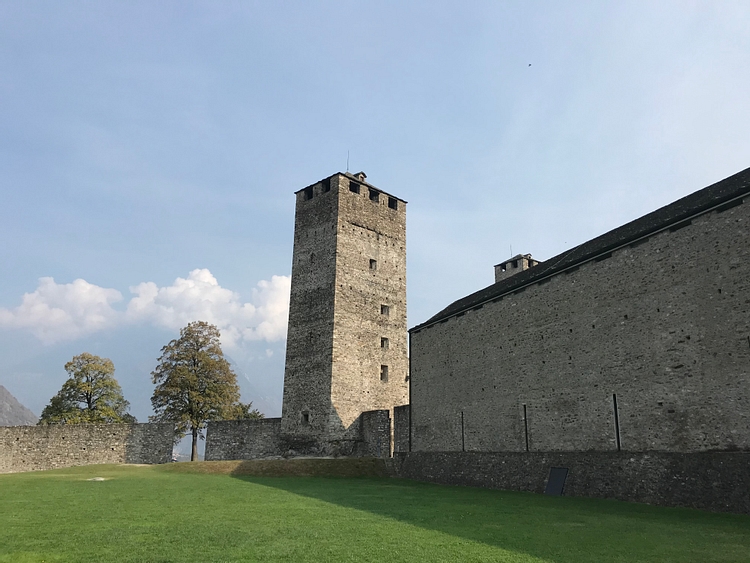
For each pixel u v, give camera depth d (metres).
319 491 22.34
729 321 17.08
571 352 22.86
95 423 42.97
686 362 18.19
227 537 11.69
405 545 10.99
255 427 42.16
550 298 24.38
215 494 20.27
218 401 47.09
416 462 31.06
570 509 16.78
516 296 26.44
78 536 11.77
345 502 18.41
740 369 16.58
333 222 41.09
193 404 46.66
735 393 16.61
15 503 17.34
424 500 19.27
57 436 38.97
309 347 40.09
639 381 19.72
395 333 42.56
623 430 20.05
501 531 12.76
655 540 11.72
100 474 30.19
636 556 10.24
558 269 23.91
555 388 23.39
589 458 20.98
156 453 41.38
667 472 17.91
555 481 21.95
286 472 31.23
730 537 12.02
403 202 46.00
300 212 43.97
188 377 46.38
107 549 10.51
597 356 21.58
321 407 38.06
